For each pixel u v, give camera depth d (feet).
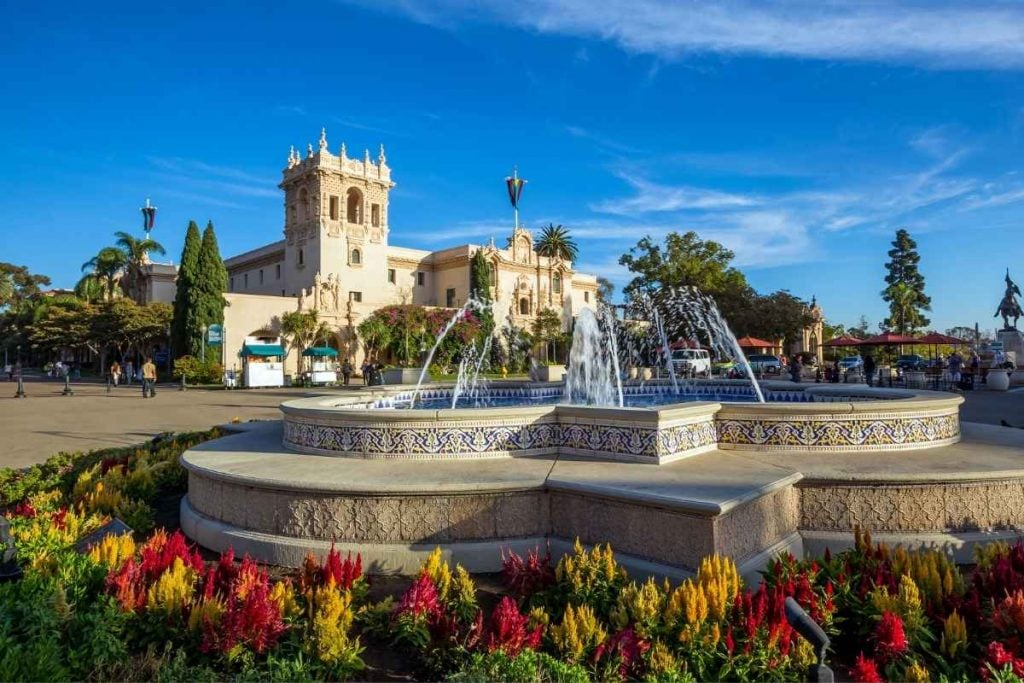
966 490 17.85
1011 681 10.69
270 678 10.85
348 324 171.22
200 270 146.41
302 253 185.47
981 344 165.48
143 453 30.96
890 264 262.88
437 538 17.11
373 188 193.36
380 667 12.44
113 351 185.37
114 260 181.57
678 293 153.28
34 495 24.30
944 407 22.24
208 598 12.45
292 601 12.91
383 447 20.61
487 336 168.45
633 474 17.70
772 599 12.44
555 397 49.98
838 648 13.37
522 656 11.00
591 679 11.28
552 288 238.07
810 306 203.62
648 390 49.03
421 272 214.90
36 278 258.78
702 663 11.50
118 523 18.25
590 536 16.65
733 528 15.19
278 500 18.10
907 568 14.16
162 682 10.27
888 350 128.26
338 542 17.30
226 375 124.57
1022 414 54.80
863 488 17.71
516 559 15.80
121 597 12.41
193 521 20.40
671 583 14.70
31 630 10.64
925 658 12.21
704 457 20.38
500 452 20.47
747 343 131.54
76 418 62.49
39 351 233.96
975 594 12.90
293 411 22.84
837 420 20.83
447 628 12.25
